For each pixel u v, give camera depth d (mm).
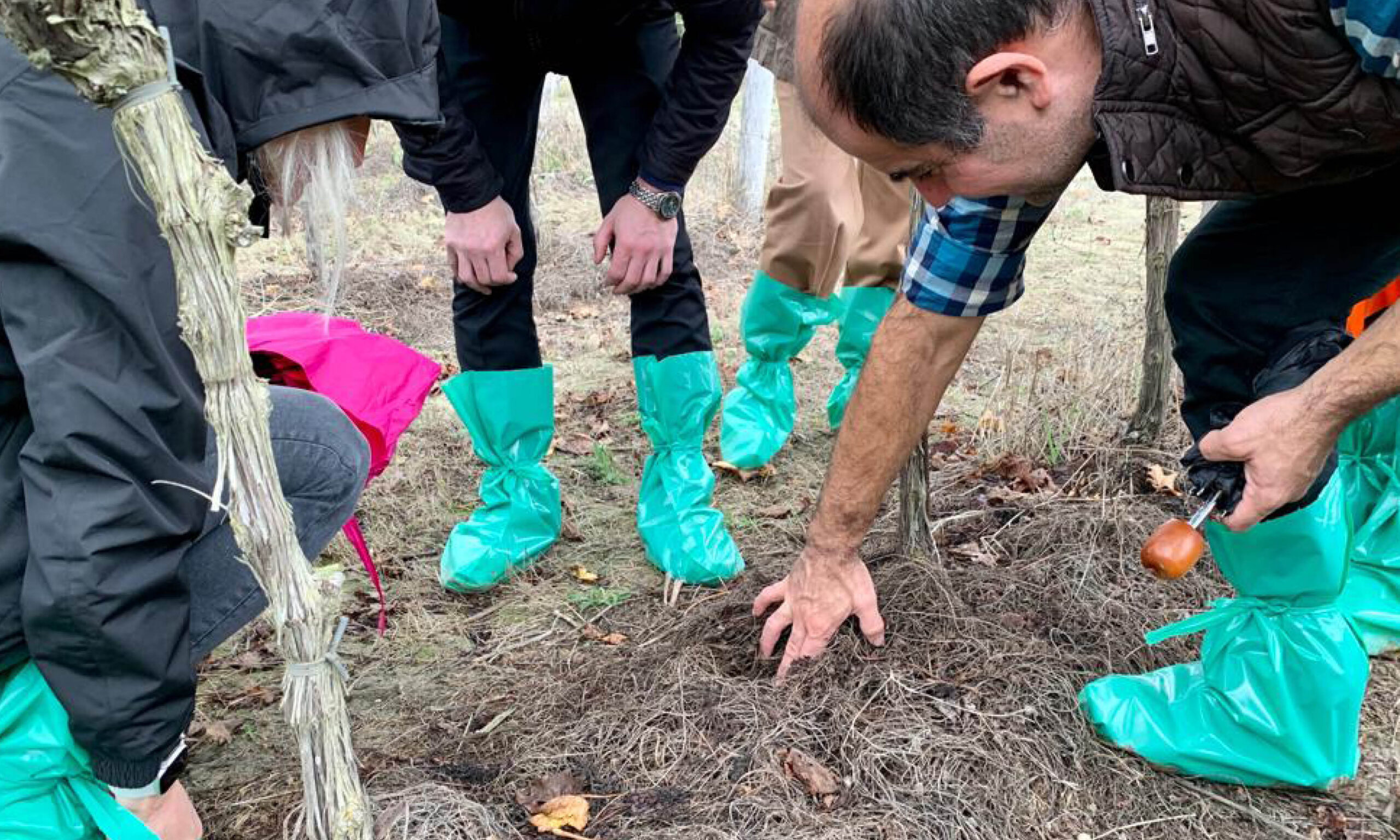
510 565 2916
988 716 2094
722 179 7043
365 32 1406
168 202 1211
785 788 1987
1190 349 1913
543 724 2260
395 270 5707
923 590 2396
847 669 2193
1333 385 1529
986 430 3562
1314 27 1242
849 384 3641
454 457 3652
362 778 2109
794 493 3398
